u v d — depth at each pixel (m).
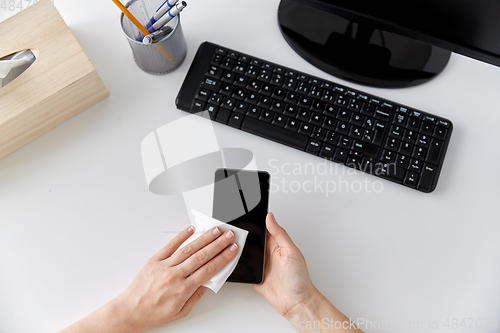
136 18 0.58
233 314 0.53
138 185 0.59
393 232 0.57
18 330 0.53
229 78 0.61
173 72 0.64
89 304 0.54
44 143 0.61
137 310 0.52
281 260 0.54
